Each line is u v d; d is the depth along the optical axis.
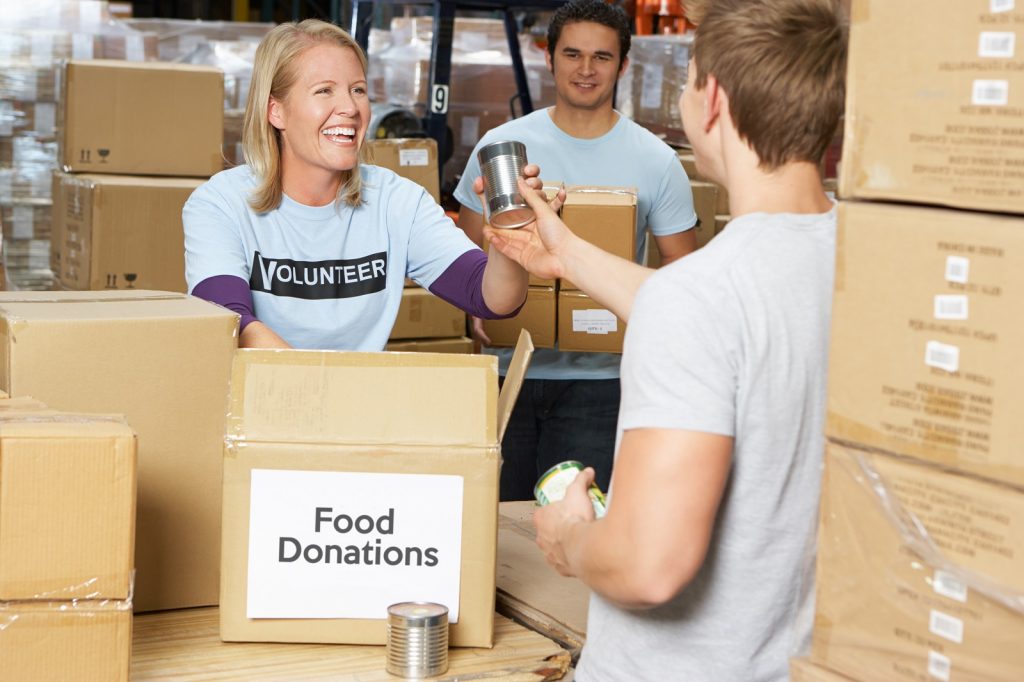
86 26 4.30
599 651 1.24
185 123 3.81
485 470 1.49
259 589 1.49
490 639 1.51
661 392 1.09
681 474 1.07
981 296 0.97
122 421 1.34
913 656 1.04
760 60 1.14
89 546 1.26
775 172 1.18
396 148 3.53
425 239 2.22
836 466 1.09
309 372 1.51
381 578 1.49
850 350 1.07
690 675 1.18
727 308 1.10
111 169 3.76
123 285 3.59
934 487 1.01
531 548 1.88
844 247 1.06
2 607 1.24
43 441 1.23
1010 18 0.94
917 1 1.00
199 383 1.60
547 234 1.52
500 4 4.28
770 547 1.16
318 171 2.13
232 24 4.69
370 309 2.23
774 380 1.11
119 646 1.27
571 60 2.96
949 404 0.99
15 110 4.16
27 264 4.22
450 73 4.34
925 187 1.01
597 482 3.01
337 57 2.09
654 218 3.08
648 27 4.61
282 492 1.48
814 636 1.12
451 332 3.72
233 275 2.05
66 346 1.51
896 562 1.05
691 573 1.08
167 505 1.60
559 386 2.98
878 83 1.03
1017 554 0.96
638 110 4.25
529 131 3.08
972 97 0.97
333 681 1.40
